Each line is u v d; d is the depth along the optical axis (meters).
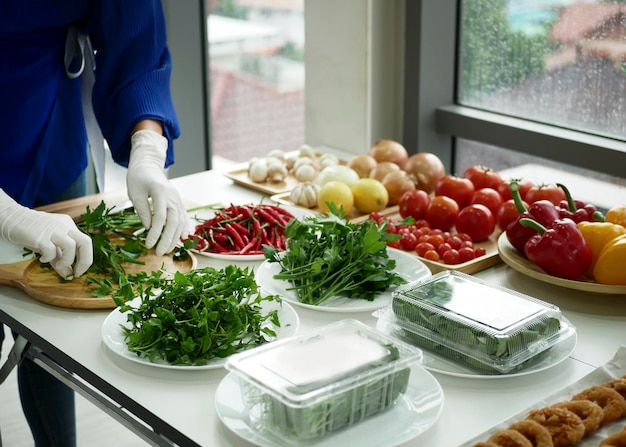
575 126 2.48
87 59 2.19
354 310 1.55
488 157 2.76
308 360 1.22
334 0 2.67
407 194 2.05
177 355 1.39
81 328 1.54
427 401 1.27
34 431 1.99
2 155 2.06
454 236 1.86
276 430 1.19
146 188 1.86
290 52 3.87
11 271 1.71
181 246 1.84
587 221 1.77
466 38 2.69
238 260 1.81
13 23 1.98
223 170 2.46
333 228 1.69
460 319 1.38
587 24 2.37
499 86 2.64
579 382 1.30
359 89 2.70
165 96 2.08
